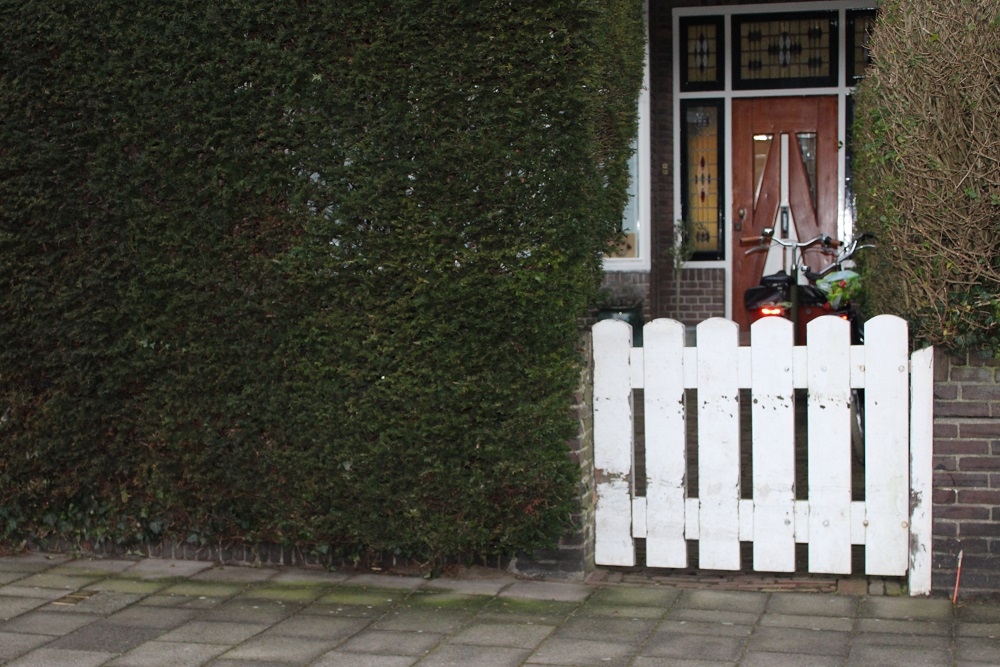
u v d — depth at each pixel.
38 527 5.85
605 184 6.16
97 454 5.66
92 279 5.50
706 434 5.23
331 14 5.11
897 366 5.00
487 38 4.97
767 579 5.31
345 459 5.29
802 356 5.10
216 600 5.14
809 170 12.41
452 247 5.09
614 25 5.90
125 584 5.38
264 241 5.29
